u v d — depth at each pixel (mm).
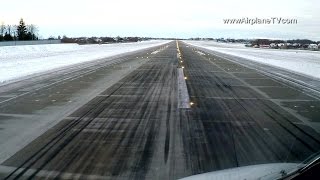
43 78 22656
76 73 25875
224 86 19766
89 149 8258
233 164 7258
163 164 7277
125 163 7328
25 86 18938
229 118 11703
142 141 8922
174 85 19672
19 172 6781
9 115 11875
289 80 23188
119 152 8047
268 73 27625
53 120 11180
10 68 28531
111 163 7324
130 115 11969
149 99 15141
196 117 11773
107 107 13328
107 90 17719
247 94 17016
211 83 20938
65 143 8719
